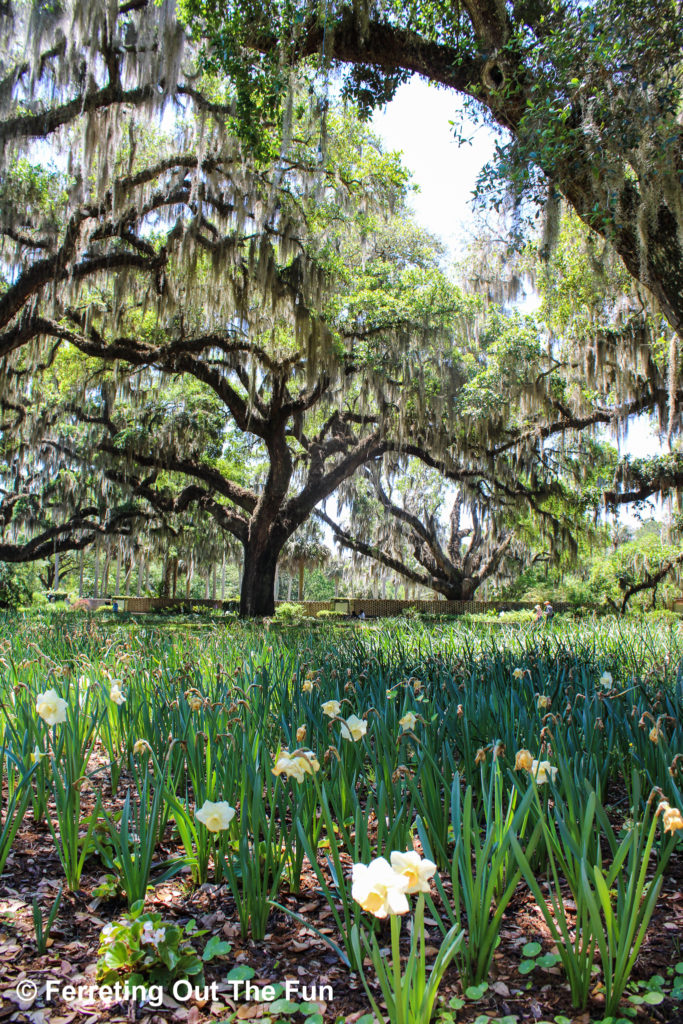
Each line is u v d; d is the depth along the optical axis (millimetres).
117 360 17891
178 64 9945
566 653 6082
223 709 3625
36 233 12695
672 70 6848
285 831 2637
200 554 29453
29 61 10172
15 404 18625
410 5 8109
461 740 3502
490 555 30062
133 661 5703
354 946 1856
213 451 20750
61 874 2812
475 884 2074
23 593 30031
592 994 2016
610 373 17125
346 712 3922
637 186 7320
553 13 6832
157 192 12930
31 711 3611
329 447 20781
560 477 22469
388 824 2703
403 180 13961
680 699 3973
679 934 2309
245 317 14555
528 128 6531
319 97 9500
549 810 2709
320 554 39500
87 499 24547
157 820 2691
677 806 2439
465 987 2045
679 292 6703
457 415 17734
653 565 22875
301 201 13812
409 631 10969
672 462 19391
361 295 15641
